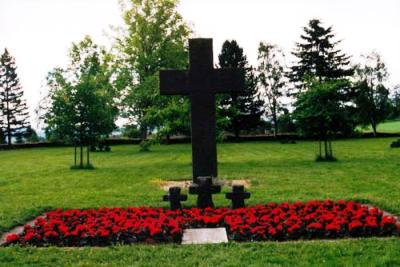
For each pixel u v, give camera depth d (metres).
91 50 50.06
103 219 10.21
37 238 9.07
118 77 45.28
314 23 65.88
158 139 30.22
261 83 69.75
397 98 67.12
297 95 29.14
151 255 7.86
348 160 27.48
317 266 7.04
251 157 33.38
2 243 9.33
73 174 24.00
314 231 8.92
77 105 27.86
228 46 67.88
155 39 48.69
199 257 7.69
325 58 65.62
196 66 12.27
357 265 7.01
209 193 11.56
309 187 16.36
